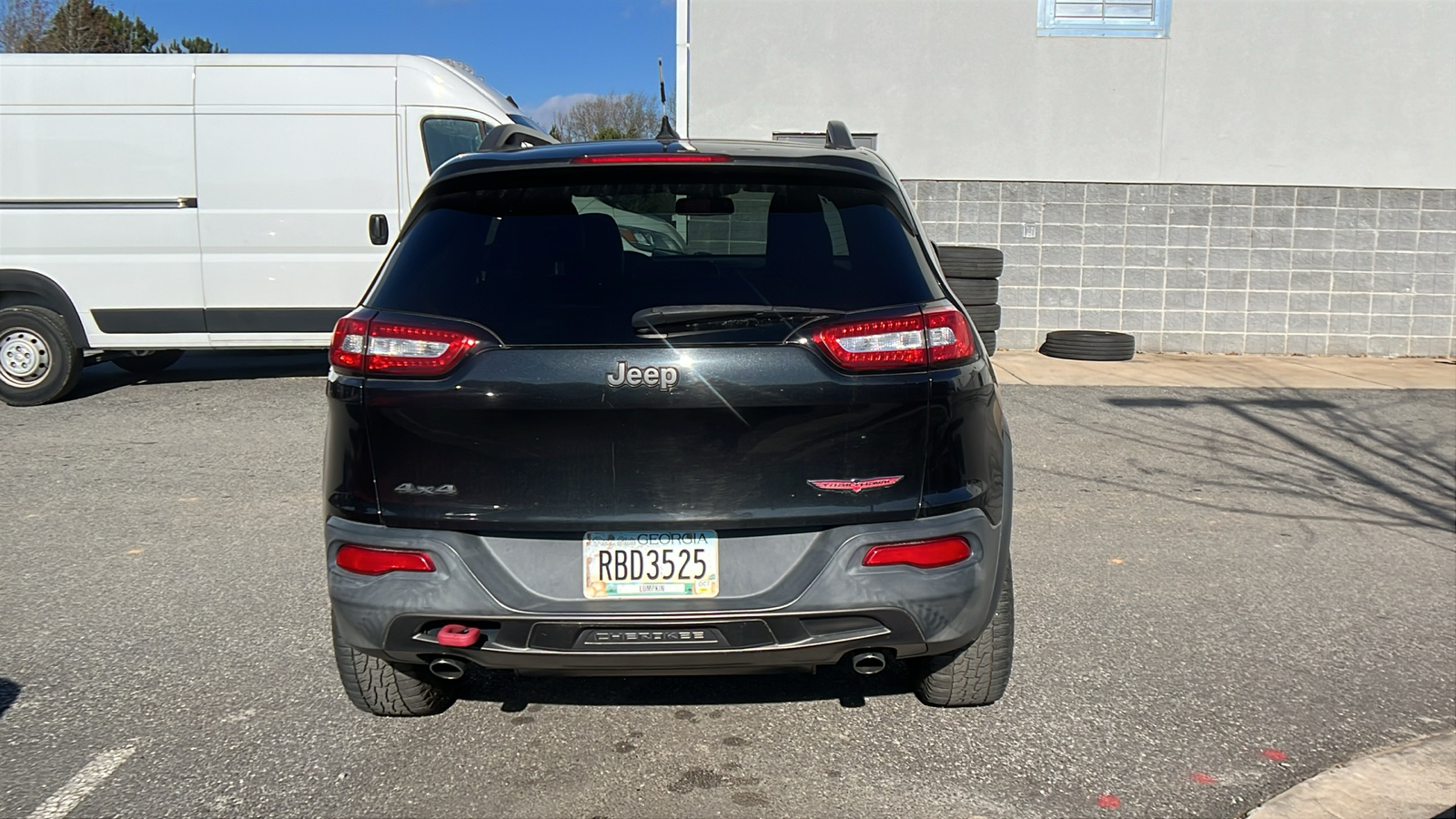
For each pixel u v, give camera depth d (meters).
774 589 2.82
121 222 9.05
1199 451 7.71
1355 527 5.98
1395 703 3.77
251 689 3.82
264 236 9.18
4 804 3.06
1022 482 6.82
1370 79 12.27
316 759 3.33
